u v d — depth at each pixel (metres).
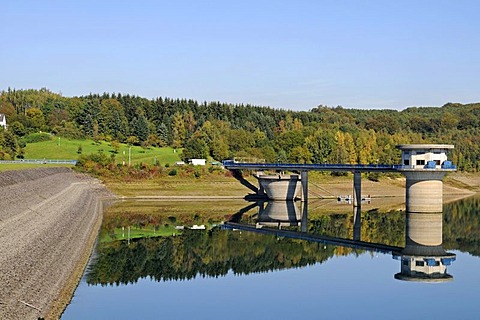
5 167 154.12
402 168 129.25
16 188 84.38
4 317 39.50
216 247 93.69
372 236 106.12
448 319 52.56
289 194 183.75
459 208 156.12
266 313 54.75
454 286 65.94
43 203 89.19
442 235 105.56
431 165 126.12
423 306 57.12
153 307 56.44
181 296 61.31
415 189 130.12
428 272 74.06
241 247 94.00
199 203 170.12
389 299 60.00
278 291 64.00
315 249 92.25
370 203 178.50
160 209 150.50
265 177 183.25
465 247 92.94
